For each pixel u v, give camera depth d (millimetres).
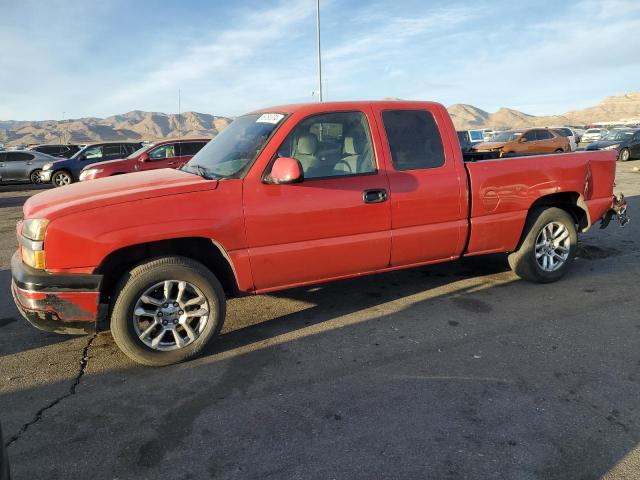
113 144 19500
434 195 4367
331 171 4016
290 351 3848
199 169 4125
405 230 4293
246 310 4723
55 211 3330
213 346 3975
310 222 3902
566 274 5613
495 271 5758
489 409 2994
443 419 2902
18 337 4230
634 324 4176
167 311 3625
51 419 3006
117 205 3402
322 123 4035
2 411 3102
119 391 3322
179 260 3584
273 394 3232
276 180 3623
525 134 22734
